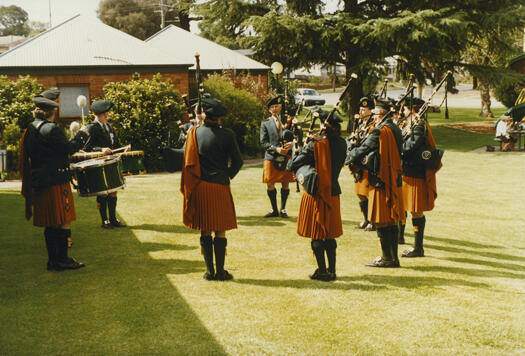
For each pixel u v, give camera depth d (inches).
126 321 147.3
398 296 168.2
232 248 229.8
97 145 274.2
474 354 129.3
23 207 329.7
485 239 271.3
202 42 892.6
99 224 275.3
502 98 1034.1
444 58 778.2
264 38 759.1
